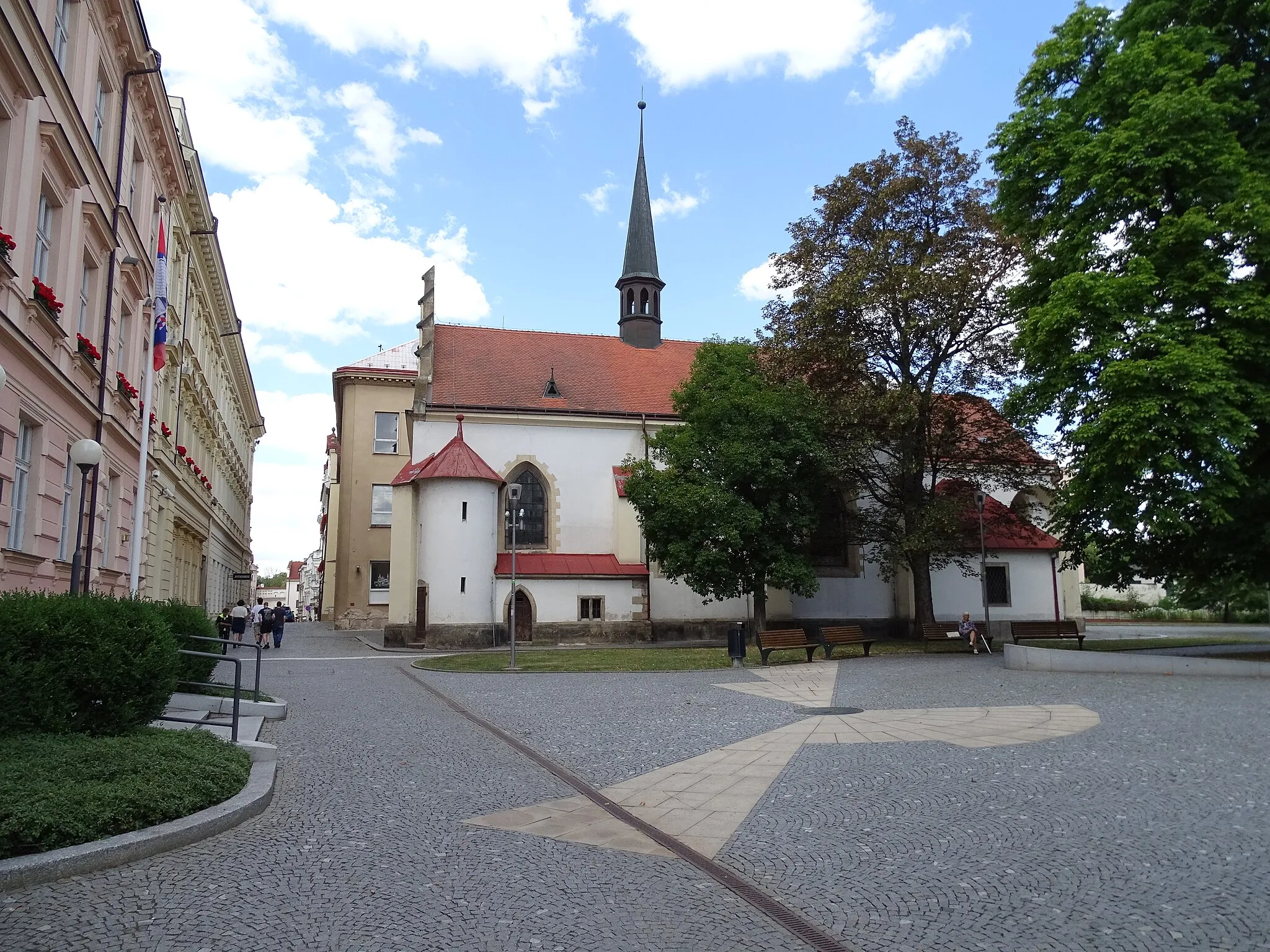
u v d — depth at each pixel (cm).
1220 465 1908
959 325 2948
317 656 2950
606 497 3844
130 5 1911
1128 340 1995
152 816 706
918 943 510
